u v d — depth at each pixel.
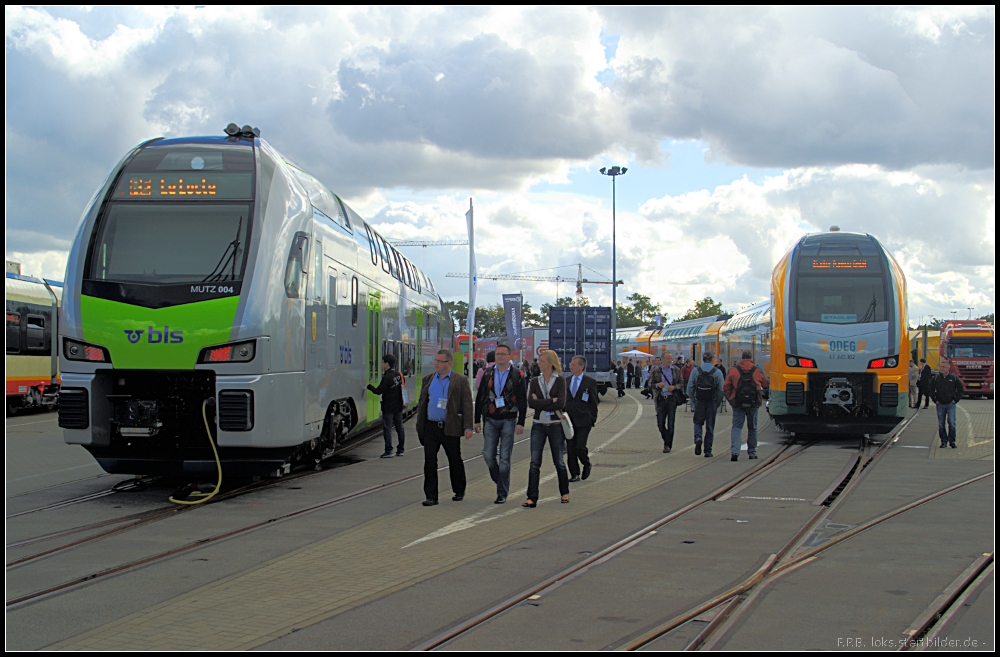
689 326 49.72
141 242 10.66
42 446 17.73
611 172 51.50
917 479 12.42
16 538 8.48
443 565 7.34
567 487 10.64
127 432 10.57
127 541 8.35
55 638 5.44
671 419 16.42
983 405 32.41
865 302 17.28
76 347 10.41
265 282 10.64
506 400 10.48
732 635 5.50
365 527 9.05
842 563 7.37
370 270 16.67
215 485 11.52
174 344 10.29
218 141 11.41
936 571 7.09
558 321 35.59
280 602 6.23
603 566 7.31
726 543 8.22
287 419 10.95
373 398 17.00
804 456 15.60
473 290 34.16
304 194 12.08
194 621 5.78
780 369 17.55
